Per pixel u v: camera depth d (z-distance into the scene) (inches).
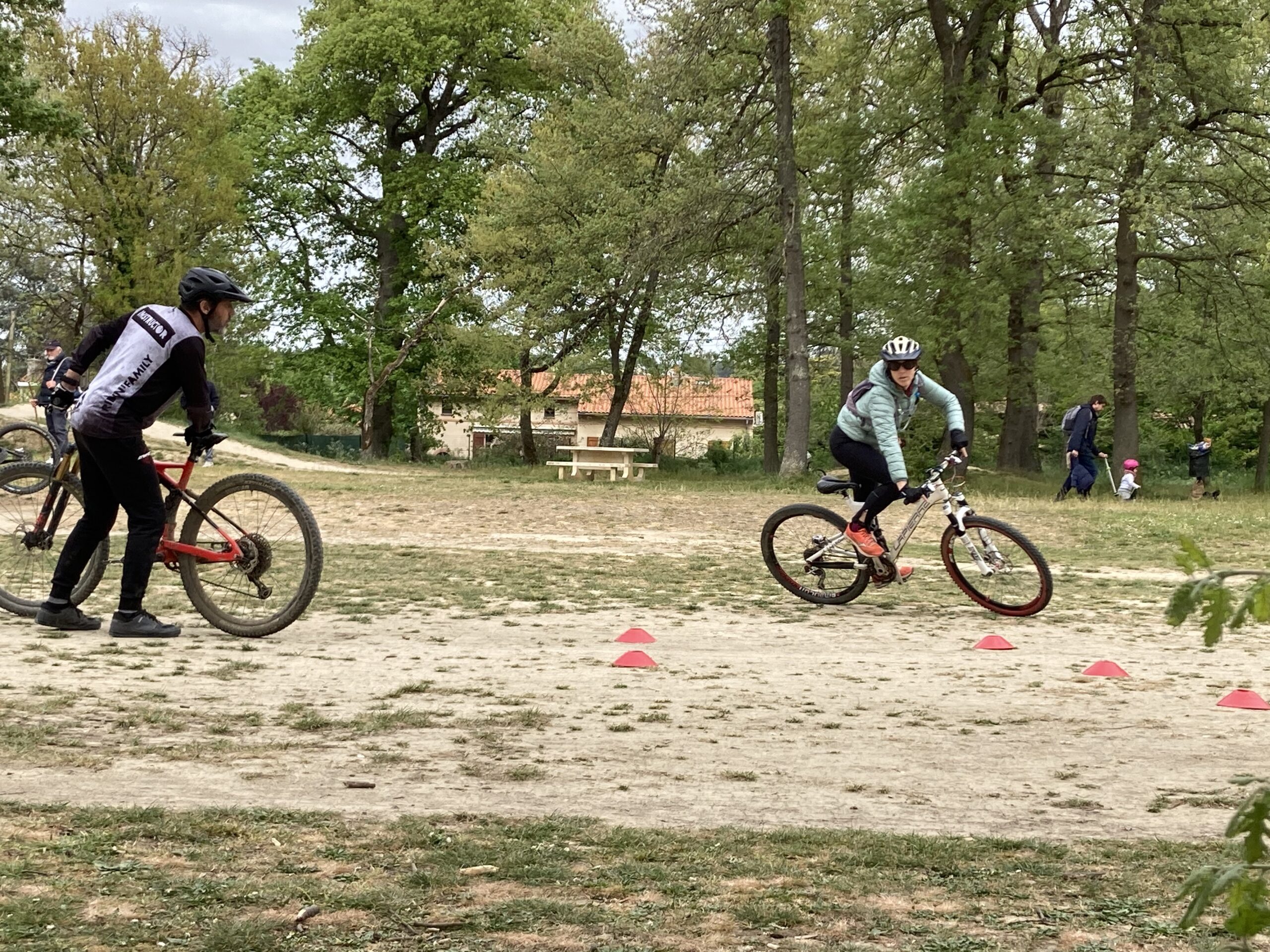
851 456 348.2
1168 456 2108.8
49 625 263.4
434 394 1774.1
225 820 126.0
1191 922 52.4
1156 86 1001.5
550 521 620.4
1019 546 335.0
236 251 1716.3
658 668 242.1
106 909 96.9
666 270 1195.3
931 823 137.6
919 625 317.7
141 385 250.1
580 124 1421.0
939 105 1106.7
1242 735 190.1
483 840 122.6
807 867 116.9
